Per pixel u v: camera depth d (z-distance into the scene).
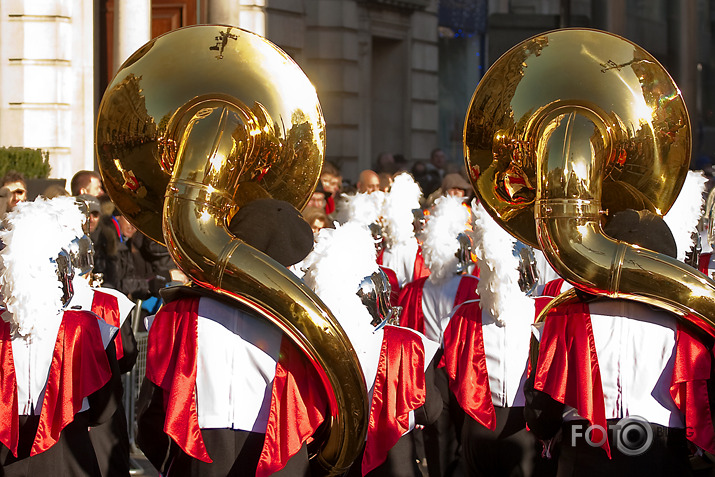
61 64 20.12
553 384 5.86
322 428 5.64
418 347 6.39
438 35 30.62
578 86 5.80
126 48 18.44
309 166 6.09
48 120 20.08
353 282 6.08
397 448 6.51
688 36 30.02
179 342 5.51
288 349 5.44
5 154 18.48
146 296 11.77
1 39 19.95
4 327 6.34
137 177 5.96
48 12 19.98
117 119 5.93
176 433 5.36
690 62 30.09
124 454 7.51
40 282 6.23
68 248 6.44
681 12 29.88
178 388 5.41
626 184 5.99
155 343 5.59
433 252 8.42
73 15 20.25
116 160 5.98
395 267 10.31
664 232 5.62
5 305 6.35
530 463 7.13
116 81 5.95
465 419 7.22
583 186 5.55
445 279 8.45
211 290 5.44
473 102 6.16
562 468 5.93
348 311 6.05
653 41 29.62
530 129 5.90
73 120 20.33
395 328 6.43
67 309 6.44
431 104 30.19
